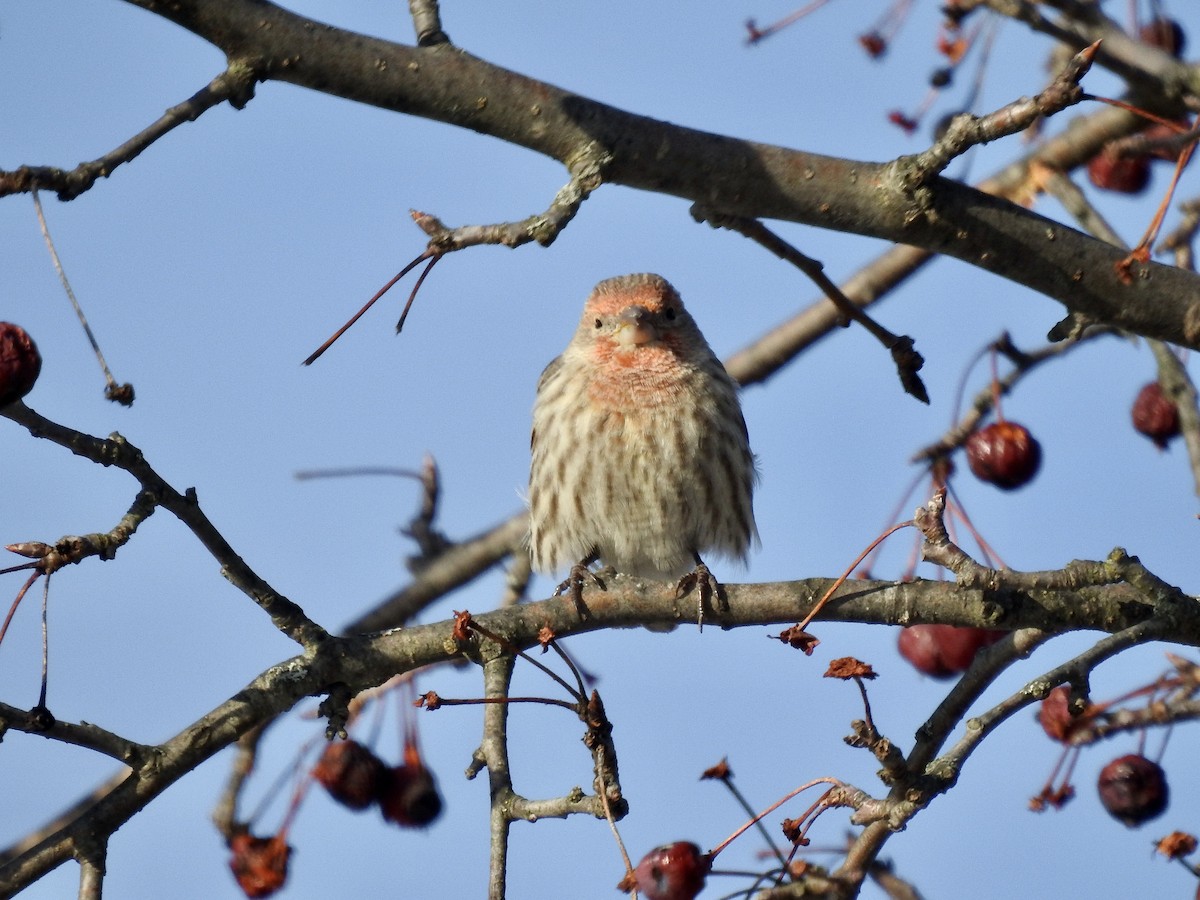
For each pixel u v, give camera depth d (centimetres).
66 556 915
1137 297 1063
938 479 1306
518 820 997
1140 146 945
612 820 940
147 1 891
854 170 1025
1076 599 1015
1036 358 1359
